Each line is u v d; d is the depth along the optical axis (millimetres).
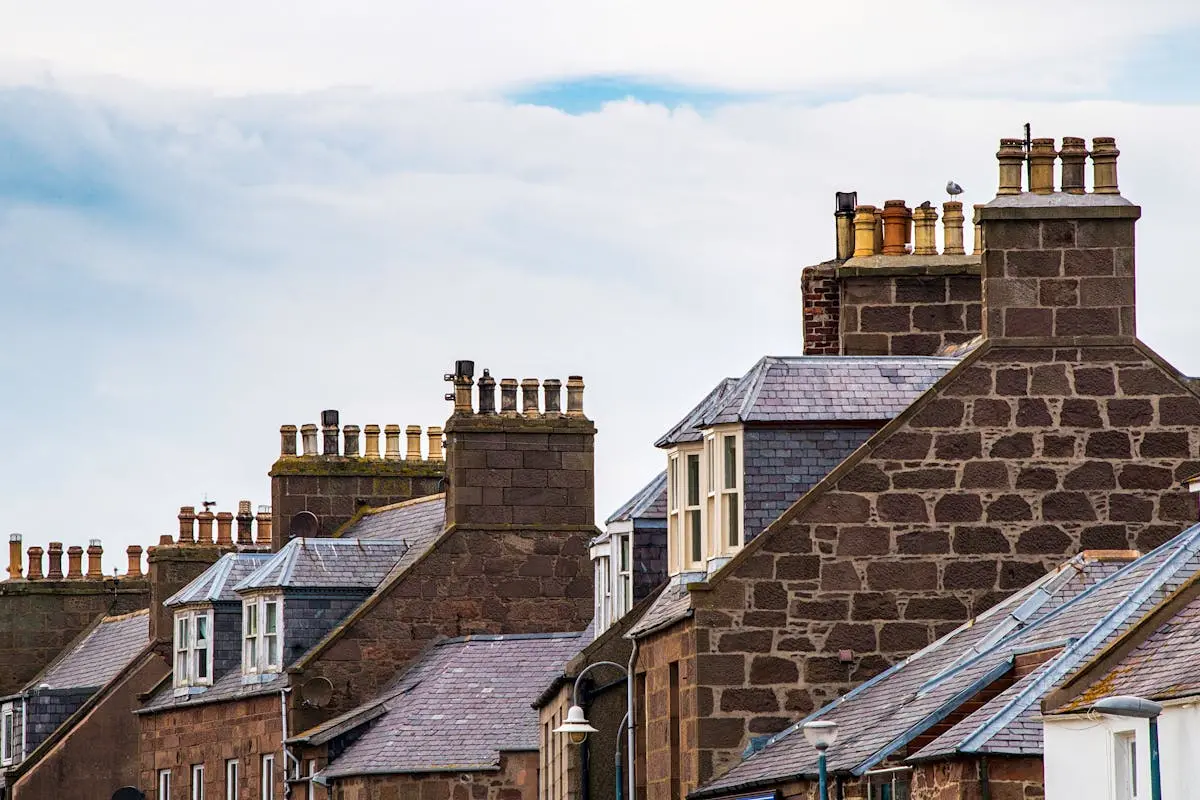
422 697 113375
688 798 78000
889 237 97375
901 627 78750
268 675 123562
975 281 95688
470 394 124812
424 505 131750
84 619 168125
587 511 124500
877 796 66625
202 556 145375
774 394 82312
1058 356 79688
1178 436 79438
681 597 83250
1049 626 68125
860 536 79062
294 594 123625
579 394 125562
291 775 117438
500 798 107125
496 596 122688
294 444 139500
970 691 66062
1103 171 80250
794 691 78500
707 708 78312
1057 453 79250
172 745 132750
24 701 152000
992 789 60031
